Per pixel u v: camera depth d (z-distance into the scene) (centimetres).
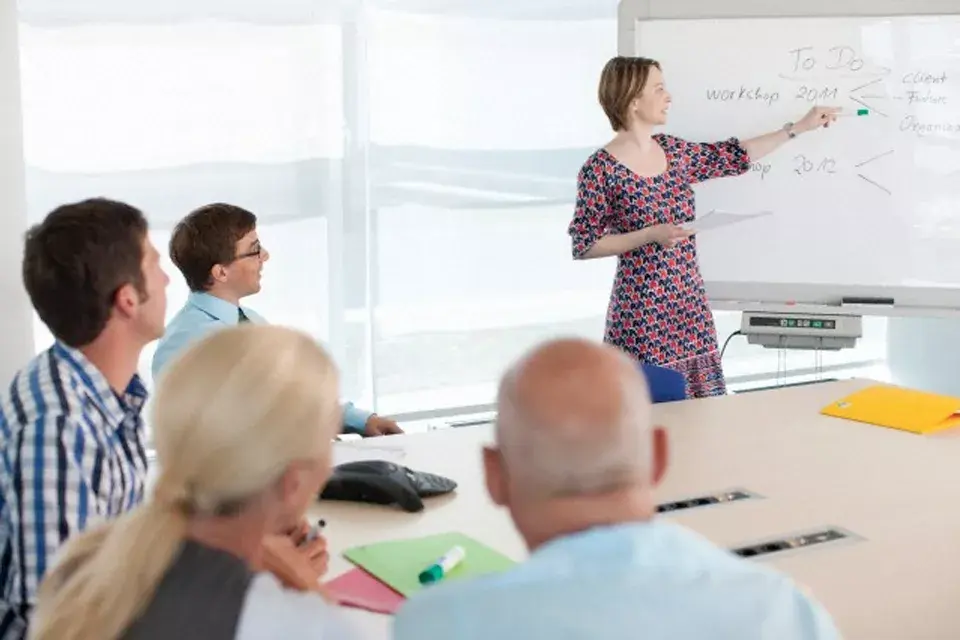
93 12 371
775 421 274
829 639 108
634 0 394
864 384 317
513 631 100
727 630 102
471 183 442
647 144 358
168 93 386
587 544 105
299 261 419
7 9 342
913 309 392
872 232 390
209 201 398
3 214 348
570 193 461
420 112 429
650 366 313
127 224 165
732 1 387
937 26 377
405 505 212
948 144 382
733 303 402
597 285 475
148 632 108
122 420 166
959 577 176
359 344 436
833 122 385
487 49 435
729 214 396
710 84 393
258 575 115
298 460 117
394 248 435
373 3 412
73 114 373
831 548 189
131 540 112
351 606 167
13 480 148
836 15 383
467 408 459
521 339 464
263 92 401
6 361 352
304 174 414
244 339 119
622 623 100
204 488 114
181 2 382
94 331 163
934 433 262
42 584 120
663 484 224
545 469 106
